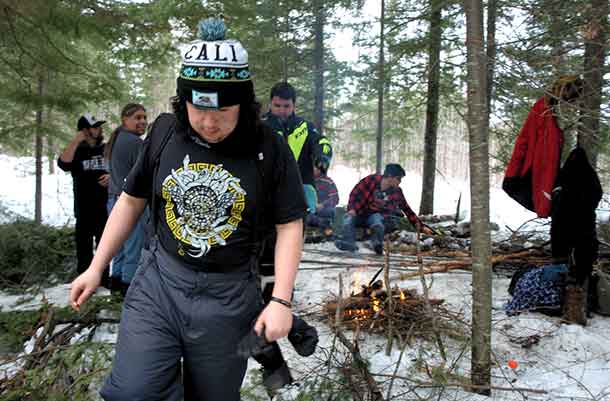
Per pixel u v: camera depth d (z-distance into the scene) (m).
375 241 6.44
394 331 3.39
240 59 1.51
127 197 1.79
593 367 3.11
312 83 11.62
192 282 1.68
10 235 5.86
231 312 1.69
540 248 5.51
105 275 4.91
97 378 2.72
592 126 3.60
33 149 9.99
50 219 11.17
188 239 1.67
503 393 2.77
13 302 4.77
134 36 6.35
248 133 1.60
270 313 1.57
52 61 6.83
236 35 7.29
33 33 6.31
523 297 4.14
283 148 1.69
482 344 2.72
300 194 1.71
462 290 4.70
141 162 1.73
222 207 1.65
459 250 6.48
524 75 2.93
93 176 5.10
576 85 3.42
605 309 4.02
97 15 6.17
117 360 1.67
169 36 6.68
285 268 1.64
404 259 5.98
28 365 2.89
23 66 7.00
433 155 10.16
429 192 10.24
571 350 3.36
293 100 4.16
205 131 1.56
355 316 3.71
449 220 9.54
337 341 3.42
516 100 3.65
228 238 1.67
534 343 3.48
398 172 6.84
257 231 1.70
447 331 3.35
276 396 2.66
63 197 14.21
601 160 5.25
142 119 4.34
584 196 3.66
